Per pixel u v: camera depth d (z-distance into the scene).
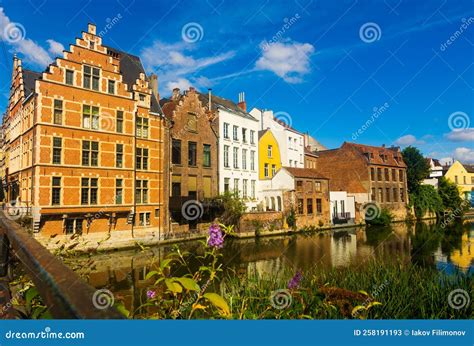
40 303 2.40
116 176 21.64
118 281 12.46
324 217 34.41
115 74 22.22
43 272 1.50
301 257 18.00
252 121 33.69
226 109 30.59
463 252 18.53
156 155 24.25
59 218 19.06
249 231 26.98
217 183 29.00
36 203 18.14
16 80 24.23
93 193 20.70
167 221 24.34
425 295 5.36
